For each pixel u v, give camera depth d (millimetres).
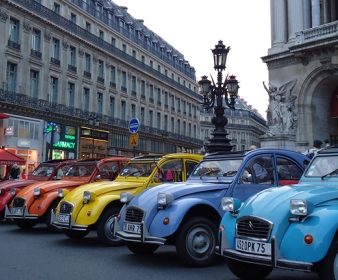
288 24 21781
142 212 6668
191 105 64125
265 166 7508
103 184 8812
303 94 20281
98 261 6938
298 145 19859
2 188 11750
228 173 7383
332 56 19062
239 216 5266
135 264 6723
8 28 30031
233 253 5152
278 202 5035
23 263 6699
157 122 52594
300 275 6156
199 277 5852
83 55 38469
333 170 6211
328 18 22484
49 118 33625
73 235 9188
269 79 21641
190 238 6469
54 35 34781
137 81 48031
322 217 4582
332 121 20750
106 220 8352
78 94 37656
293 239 4629
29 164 31562
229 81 15000
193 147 63781
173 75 58625
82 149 37781
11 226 11594
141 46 50375
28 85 31828
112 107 43375
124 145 45094
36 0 33312
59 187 10320
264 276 5875
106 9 43875
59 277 5801
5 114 28031
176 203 6500
